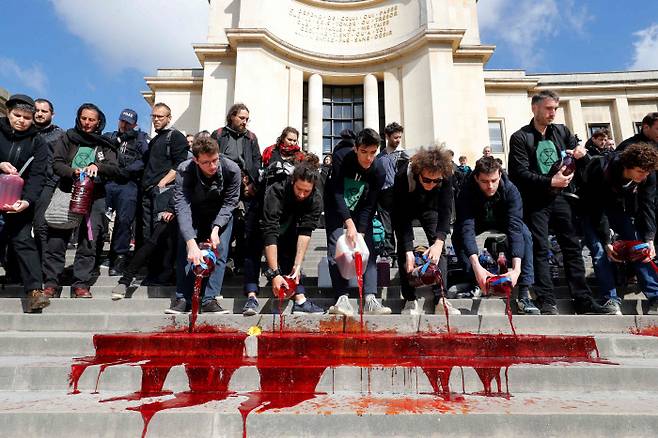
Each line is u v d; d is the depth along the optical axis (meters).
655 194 5.00
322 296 5.09
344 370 2.91
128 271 4.77
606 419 2.32
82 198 4.61
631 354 3.43
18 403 2.53
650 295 4.48
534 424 2.32
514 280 3.95
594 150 7.00
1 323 4.01
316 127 15.66
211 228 4.54
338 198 4.23
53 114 5.85
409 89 15.48
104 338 3.40
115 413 2.34
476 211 4.46
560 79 19.95
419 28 15.66
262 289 5.07
